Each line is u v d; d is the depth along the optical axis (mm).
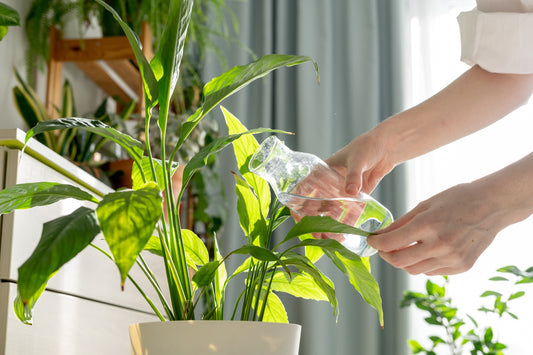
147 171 817
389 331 2193
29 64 1620
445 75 2383
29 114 1523
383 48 2447
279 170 718
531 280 1609
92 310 1083
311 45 2420
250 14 2512
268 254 597
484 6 1013
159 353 567
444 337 2154
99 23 1810
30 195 628
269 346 579
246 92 2416
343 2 2492
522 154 2238
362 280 671
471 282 2184
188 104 2025
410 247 719
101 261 1134
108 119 1643
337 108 2412
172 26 644
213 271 626
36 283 457
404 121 985
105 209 492
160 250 737
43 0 1621
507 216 740
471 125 1024
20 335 862
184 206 2186
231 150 2309
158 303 1423
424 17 2424
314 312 2184
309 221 642
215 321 565
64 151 1527
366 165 912
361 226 744
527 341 2094
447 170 2309
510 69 977
